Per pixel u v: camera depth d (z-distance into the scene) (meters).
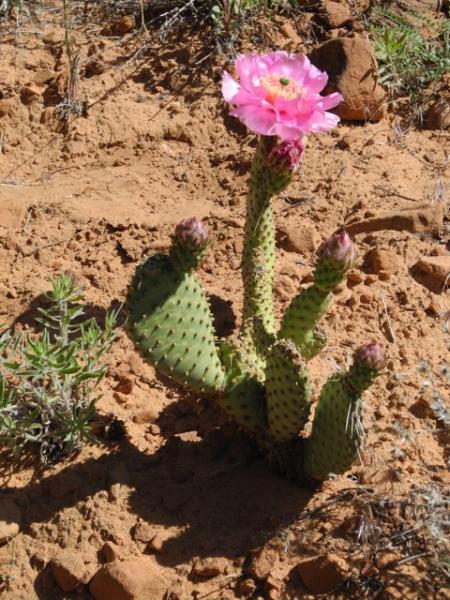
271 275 0.75
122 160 1.00
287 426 0.65
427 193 0.94
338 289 0.84
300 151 0.71
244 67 0.67
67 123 1.02
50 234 0.89
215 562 0.64
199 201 0.95
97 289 0.85
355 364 0.61
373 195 0.94
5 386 0.70
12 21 1.12
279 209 0.93
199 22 1.11
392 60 1.07
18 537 0.67
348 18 1.14
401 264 0.87
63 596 0.65
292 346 0.63
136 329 0.64
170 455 0.71
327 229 0.91
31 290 0.83
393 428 0.71
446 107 1.04
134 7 1.13
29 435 0.69
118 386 0.76
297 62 0.69
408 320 0.83
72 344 0.69
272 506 0.67
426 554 0.64
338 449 0.64
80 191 0.95
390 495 0.67
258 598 0.63
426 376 0.78
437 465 0.71
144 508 0.68
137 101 1.04
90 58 1.08
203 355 0.65
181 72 1.07
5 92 1.03
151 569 0.64
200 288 0.65
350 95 1.02
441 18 1.19
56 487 0.69
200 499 0.68
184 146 1.01
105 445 0.72
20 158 1.00
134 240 0.89
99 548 0.66
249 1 1.10
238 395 0.67
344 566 0.63
